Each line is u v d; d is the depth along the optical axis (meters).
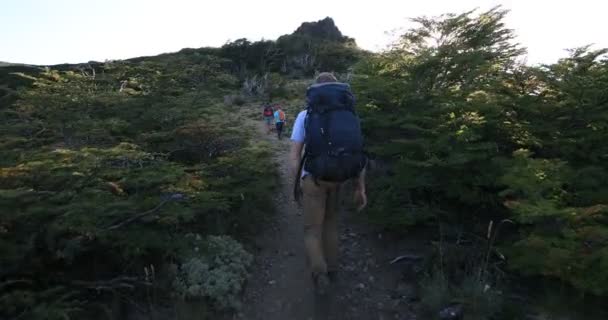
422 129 5.47
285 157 9.72
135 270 4.20
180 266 4.41
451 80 6.79
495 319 3.65
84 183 4.40
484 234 4.84
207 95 11.84
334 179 3.69
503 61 6.64
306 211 3.86
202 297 4.02
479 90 6.09
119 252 4.15
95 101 9.42
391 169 6.11
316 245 3.86
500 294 3.86
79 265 4.05
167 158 6.86
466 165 4.98
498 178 4.64
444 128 5.37
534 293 3.96
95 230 3.66
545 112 5.72
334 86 3.82
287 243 5.48
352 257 4.99
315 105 3.72
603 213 4.03
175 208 4.48
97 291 3.90
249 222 5.68
